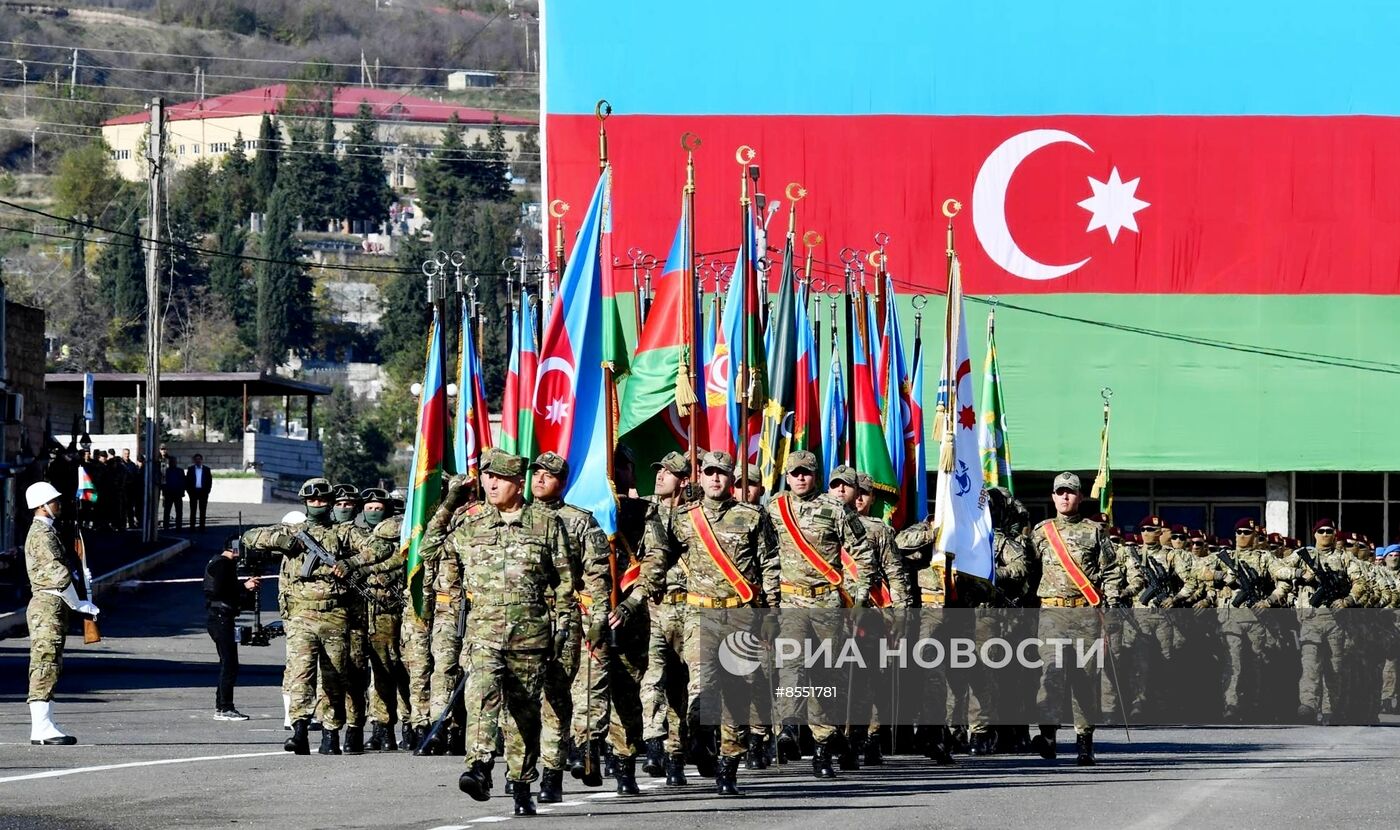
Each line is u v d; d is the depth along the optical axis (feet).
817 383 77.97
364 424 560.61
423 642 59.16
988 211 156.04
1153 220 157.28
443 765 53.98
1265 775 53.62
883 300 84.43
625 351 61.11
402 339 594.65
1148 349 156.76
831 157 155.02
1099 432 156.35
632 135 153.69
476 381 69.41
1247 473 159.94
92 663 100.37
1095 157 156.76
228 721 70.69
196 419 475.72
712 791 48.19
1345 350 157.28
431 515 61.72
